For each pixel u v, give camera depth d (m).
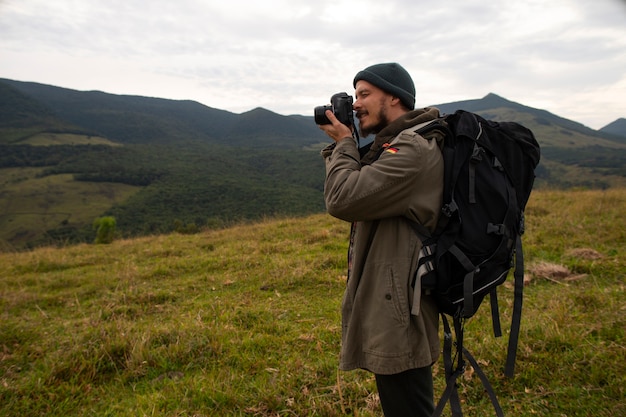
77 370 3.39
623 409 2.35
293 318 4.45
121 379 3.29
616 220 7.08
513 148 1.54
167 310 5.02
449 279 1.51
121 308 5.04
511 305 4.12
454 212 1.48
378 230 1.58
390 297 1.52
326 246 7.56
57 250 10.53
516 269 1.63
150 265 7.55
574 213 8.17
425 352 1.51
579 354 2.92
